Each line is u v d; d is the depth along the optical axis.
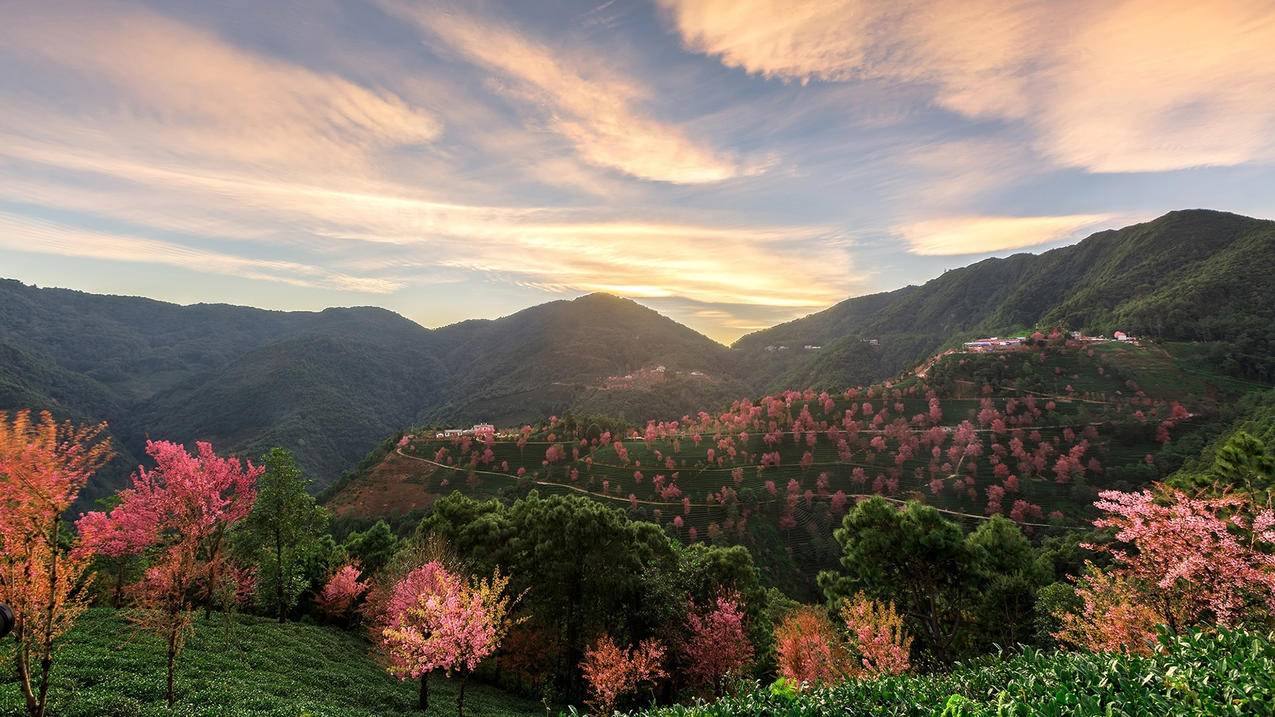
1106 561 55.38
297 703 23.58
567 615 41.75
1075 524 134.25
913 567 34.47
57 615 15.92
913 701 8.63
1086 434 167.25
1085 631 22.25
